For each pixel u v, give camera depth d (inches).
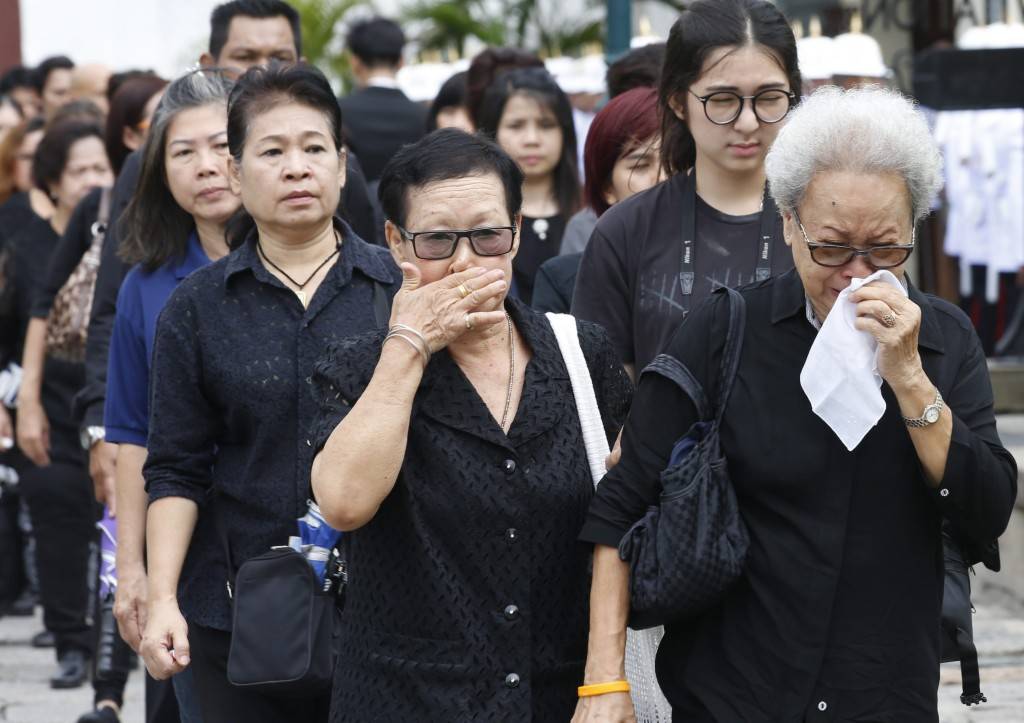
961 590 198.8
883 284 172.6
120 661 351.3
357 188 325.4
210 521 242.4
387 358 185.3
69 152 445.4
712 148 238.7
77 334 370.9
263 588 223.0
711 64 235.1
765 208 243.1
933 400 174.7
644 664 204.5
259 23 365.7
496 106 379.9
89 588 370.6
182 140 271.1
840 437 174.6
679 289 243.6
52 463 417.1
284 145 239.3
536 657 192.4
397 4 1192.2
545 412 194.4
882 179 171.3
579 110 579.8
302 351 236.5
